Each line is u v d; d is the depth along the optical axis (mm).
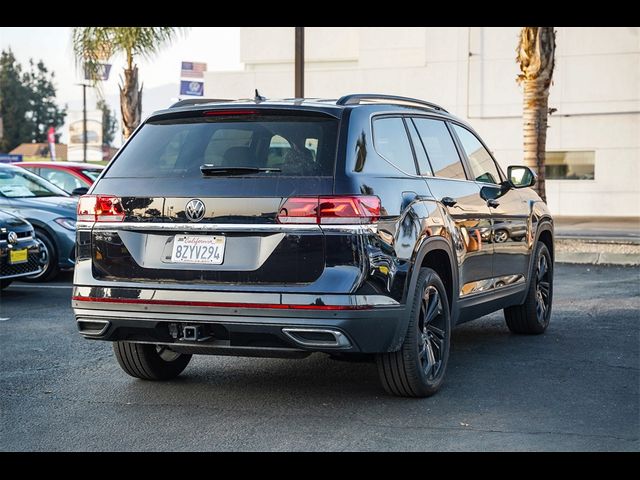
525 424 5102
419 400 5668
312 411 5418
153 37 19000
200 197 5184
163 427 5125
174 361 6273
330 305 4945
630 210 26609
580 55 26625
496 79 27500
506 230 7141
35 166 14109
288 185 5070
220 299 5098
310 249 5012
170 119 5664
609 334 8031
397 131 5824
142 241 5348
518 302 7617
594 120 26703
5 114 96125
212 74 30984
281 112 5391
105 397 5820
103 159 76375
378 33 28812
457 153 6672
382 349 5199
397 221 5277
